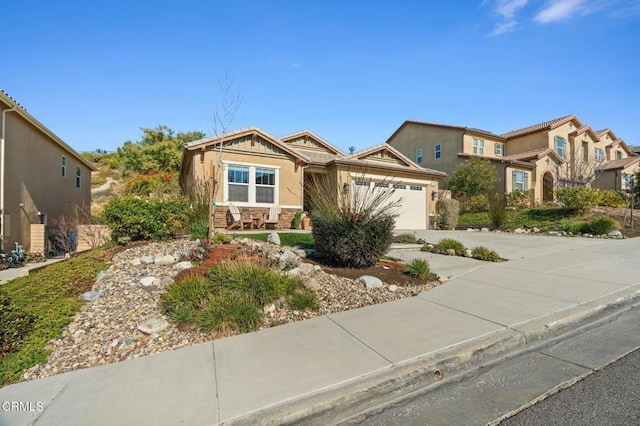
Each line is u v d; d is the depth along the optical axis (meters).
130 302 5.09
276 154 14.89
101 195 31.02
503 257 9.09
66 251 14.02
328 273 6.63
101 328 4.41
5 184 12.59
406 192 17.78
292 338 4.17
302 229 14.85
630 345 3.95
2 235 12.26
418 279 6.58
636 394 2.94
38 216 15.28
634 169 27.45
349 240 6.96
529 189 24.92
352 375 3.29
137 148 35.62
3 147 12.37
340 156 18.58
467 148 25.11
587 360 3.62
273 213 14.28
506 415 2.74
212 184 8.99
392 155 18.89
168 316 4.66
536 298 5.44
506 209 18.89
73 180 19.95
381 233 7.11
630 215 16.25
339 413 2.92
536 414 2.73
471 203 22.41
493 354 3.86
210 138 13.41
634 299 5.58
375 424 2.74
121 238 8.76
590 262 8.10
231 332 4.36
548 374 3.37
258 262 6.31
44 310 4.82
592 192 16.94
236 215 13.30
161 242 8.70
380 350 3.79
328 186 8.64
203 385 3.17
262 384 3.17
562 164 25.89
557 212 17.75
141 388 3.14
